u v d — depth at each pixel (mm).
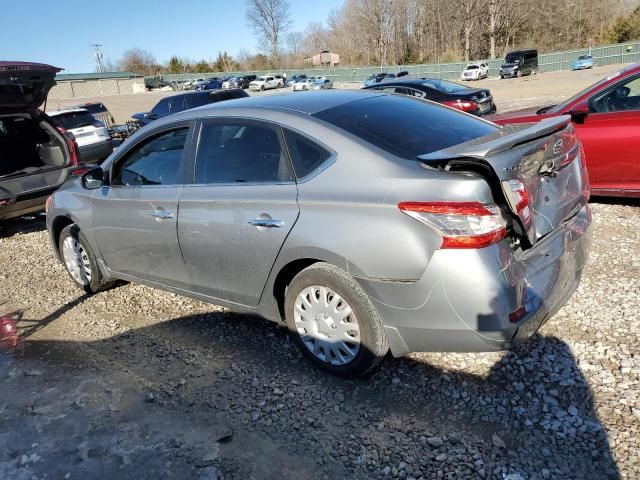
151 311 4320
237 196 3252
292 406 2920
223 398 3041
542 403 2760
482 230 2459
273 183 3135
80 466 2586
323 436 2672
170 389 3176
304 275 3039
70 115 12938
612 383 2846
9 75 6387
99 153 13211
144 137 3994
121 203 4031
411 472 2396
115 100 51156
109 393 3184
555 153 2918
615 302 3676
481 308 2484
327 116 3180
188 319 4102
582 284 3992
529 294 2619
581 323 3457
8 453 2713
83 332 4039
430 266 2533
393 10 76312
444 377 3039
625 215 5426
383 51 77812
